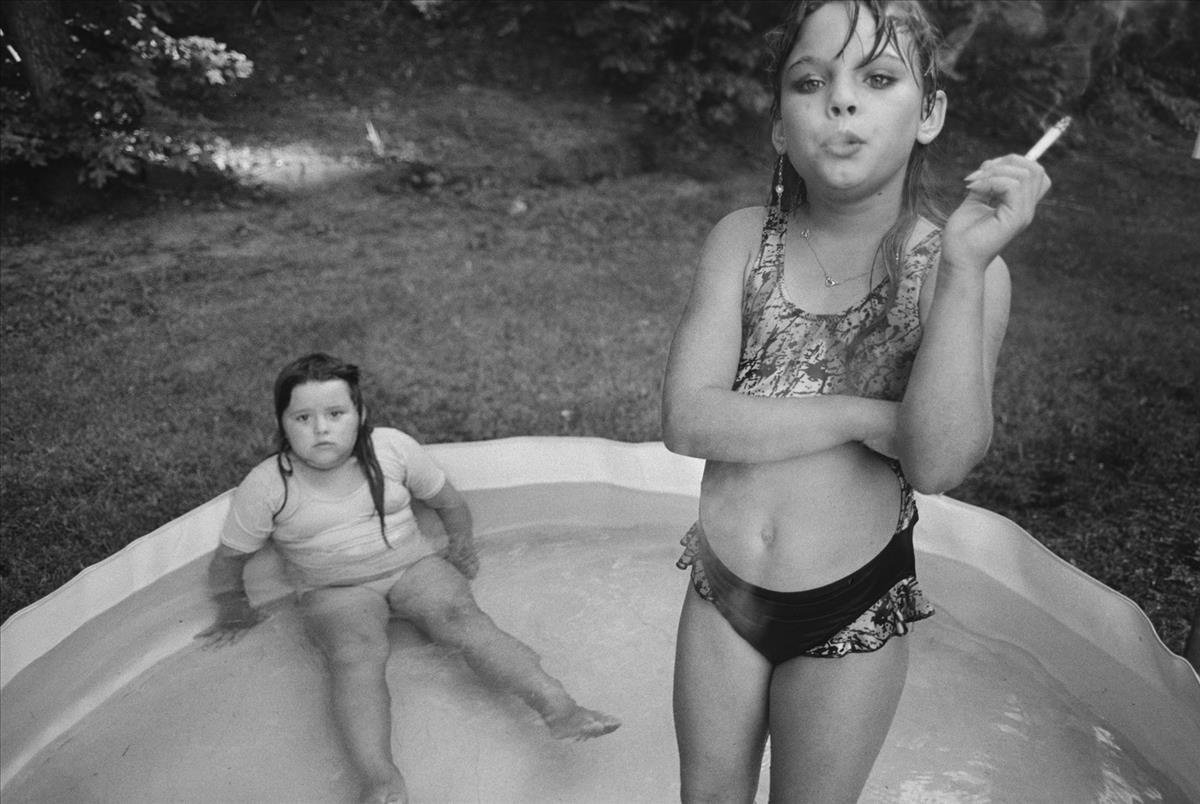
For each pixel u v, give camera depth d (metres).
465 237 6.80
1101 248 6.82
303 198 7.35
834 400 1.58
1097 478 3.73
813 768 1.64
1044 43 8.73
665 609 2.81
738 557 1.66
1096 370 4.71
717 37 9.34
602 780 2.23
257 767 2.27
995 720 2.36
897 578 1.68
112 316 5.32
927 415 1.43
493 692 2.50
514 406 4.36
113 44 7.33
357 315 5.38
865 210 1.62
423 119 8.55
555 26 9.82
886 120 1.51
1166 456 3.87
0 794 2.18
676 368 1.72
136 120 7.20
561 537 3.16
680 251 6.70
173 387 4.49
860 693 1.62
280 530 2.84
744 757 1.72
